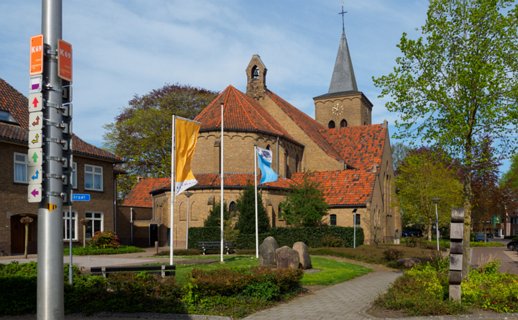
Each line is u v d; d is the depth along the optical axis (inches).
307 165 2089.1
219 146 1733.5
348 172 1892.2
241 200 1526.8
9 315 503.5
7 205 1253.7
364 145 2223.2
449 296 529.7
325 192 1822.1
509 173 2650.1
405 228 3004.4
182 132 855.1
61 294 286.8
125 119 2667.3
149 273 576.1
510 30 677.3
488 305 514.0
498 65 675.4
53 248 286.7
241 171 1734.7
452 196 1700.3
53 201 289.3
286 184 1777.8
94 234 1547.7
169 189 1731.1
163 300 520.4
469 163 700.0
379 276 917.8
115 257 1215.6
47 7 297.9
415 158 852.0
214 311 511.8
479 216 2591.0
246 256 1229.1
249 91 2222.0
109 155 1624.0
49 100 294.7
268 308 549.6
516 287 548.4
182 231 1658.5
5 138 1237.7
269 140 1811.0
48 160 290.7
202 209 1633.9
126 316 492.1
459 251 526.0
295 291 656.4
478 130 712.4
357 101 2546.8
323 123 2608.3
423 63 728.3
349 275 879.7
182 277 695.7
